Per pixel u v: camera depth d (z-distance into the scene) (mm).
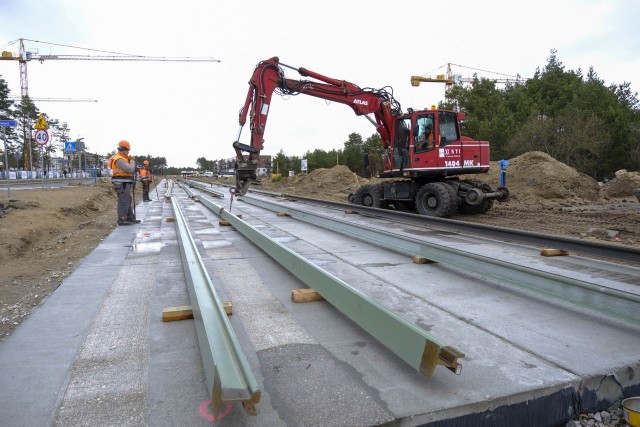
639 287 4949
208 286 3975
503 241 8055
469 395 2635
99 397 2635
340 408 2502
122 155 10641
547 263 6258
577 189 19531
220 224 10516
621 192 21391
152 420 2408
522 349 3326
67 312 4109
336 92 13078
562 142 36031
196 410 2506
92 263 6176
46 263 6508
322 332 3668
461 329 3732
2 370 2965
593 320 3975
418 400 2584
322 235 8953
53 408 2518
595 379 2895
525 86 58156
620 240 9047
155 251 7059
